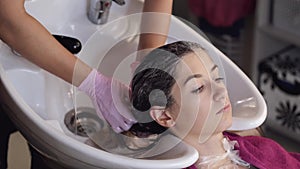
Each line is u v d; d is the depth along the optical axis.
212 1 2.01
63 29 1.25
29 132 0.99
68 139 0.93
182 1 2.26
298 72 1.94
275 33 1.94
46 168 1.23
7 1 1.00
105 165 0.92
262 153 1.12
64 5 1.24
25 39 1.02
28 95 1.14
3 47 1.13
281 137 2.08
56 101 1.17
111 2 1.26
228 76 1.18
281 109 2.01
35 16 1.21
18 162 1.48
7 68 1.11
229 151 1.09
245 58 2.16
